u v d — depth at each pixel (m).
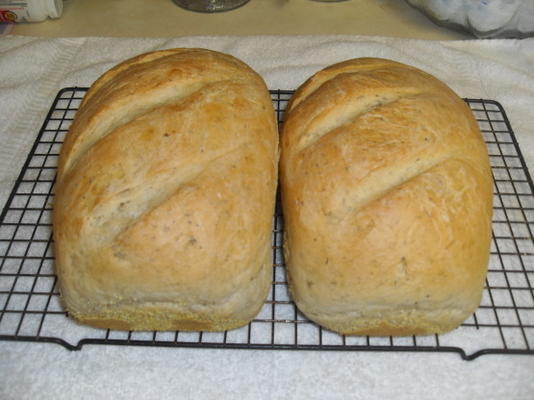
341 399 0.24
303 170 0.25
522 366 0.25
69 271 0.23
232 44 0.47
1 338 0.25
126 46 0.47
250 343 0.26
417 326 0.25
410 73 0.29
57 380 0.25
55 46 0.47
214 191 0.23
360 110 0.27
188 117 0.24
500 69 0.44
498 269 0.30
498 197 0.33
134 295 0.23
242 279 0.23
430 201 0.23
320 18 0.53
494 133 0.37
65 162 0.26
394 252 0.22
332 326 0.25
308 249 0.24
